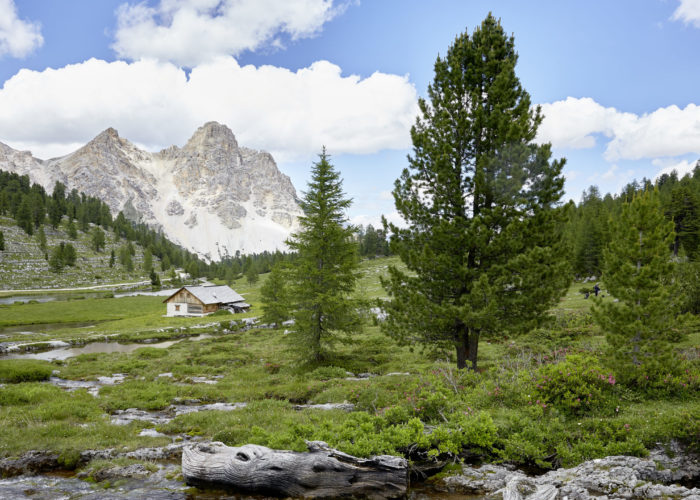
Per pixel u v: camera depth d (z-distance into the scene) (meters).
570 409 11.66
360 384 18.81
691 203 59.91
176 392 20.45
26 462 10.79
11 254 144.50
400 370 23.92
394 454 9.08
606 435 10.05
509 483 8.20
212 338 48.88
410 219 19.06
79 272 151.38
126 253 170.75
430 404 12.48
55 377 26.33
